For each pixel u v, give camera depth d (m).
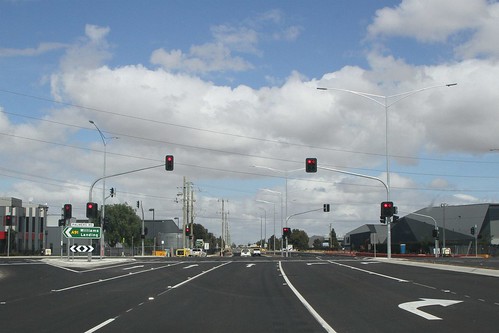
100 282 28.88
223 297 20.94
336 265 44.94
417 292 22.20
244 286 25.67
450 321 14.48
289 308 17.53
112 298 20.80
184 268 41.94
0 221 97.19
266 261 55.19
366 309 17.11
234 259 63.75
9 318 15.58
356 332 12.94
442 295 20.95
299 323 14.41
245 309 17.33
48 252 96.62
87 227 53.44
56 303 19.30
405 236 124.69
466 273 33.84
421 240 113.62
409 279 29.06
